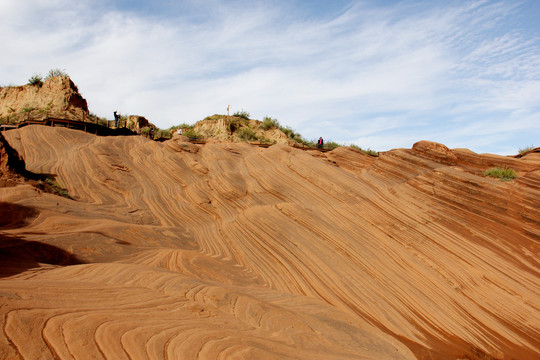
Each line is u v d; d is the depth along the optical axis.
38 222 9.77
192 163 16.45
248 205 12.83
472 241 9.05
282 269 9.49
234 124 36.41
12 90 34.53
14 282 4.80
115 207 13.05
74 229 9.71
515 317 7.36
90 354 3.67
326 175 12.99
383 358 5.93
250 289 8.12
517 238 8.76
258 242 10.74
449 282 8.34
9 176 12.42
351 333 6.52
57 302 4.47
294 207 11.72
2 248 7.49
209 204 13.73
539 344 6.82
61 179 14.41
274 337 5.38
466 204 10.02
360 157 16.31
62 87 33.19
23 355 3.34
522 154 14.32
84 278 6.36
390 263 9.08
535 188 9.46
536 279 7.85
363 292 8.38
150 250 9.67
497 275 8.18
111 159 16.36
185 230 12.21
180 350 4.16
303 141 36.41
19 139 17.59
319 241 10.17
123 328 4.28
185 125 40.03
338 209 11.32
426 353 6.60
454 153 13.05
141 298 5.47
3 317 3.65
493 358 6.59
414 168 12.45
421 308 7.85
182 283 6.47
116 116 29.38
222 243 11.27
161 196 14.52
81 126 24.34
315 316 6.87
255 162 15.66
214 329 4.95
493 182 10.24
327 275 8.99
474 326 7.33
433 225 9.79
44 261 7.52
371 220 10.55
